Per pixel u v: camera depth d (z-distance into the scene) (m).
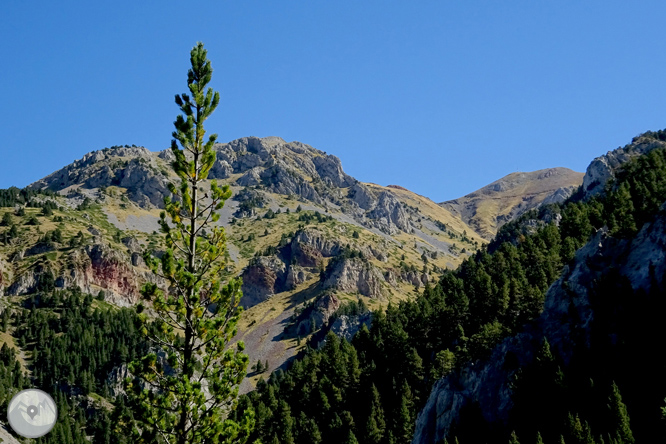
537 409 100.69
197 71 41.25
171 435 36.25
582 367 102.50
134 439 35.09
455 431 107.62
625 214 140.50
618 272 118.12
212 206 40.53
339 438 126.75
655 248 115.06
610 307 110.88
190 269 39.31
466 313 146.38
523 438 97.75
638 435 83.81
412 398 129.75
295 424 133.50
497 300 137.62
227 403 37.53
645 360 95.50
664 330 98.88
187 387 34.97
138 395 36.16
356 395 140.00
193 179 40.22
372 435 119.69
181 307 37.50
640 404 88.38
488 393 113.56
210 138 40.56
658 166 171.38
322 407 136.75
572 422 86.06
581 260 128.75
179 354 37.81
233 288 38.72
